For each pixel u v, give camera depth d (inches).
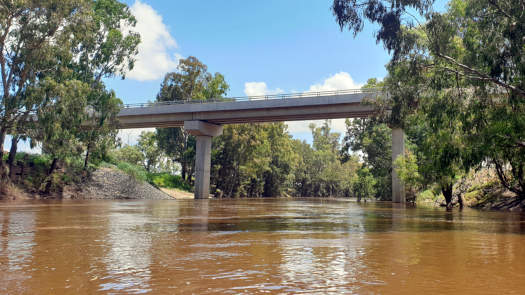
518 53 673.0
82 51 2043.6
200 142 2335.1
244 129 3102.9
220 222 624.7
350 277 209.3
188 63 2955.2
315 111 1936.5
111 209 1013.2
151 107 2282.2
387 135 2405.3
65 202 1485.0
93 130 1974.7
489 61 695.1
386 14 762.8
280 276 211.8
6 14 1438.2
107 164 2444.6
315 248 325.4
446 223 625.6
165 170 3511.3
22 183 1873.8
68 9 1552.7
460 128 742.5
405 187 1872.5
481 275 215.0
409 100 850.1
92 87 2043.6
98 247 324.5
